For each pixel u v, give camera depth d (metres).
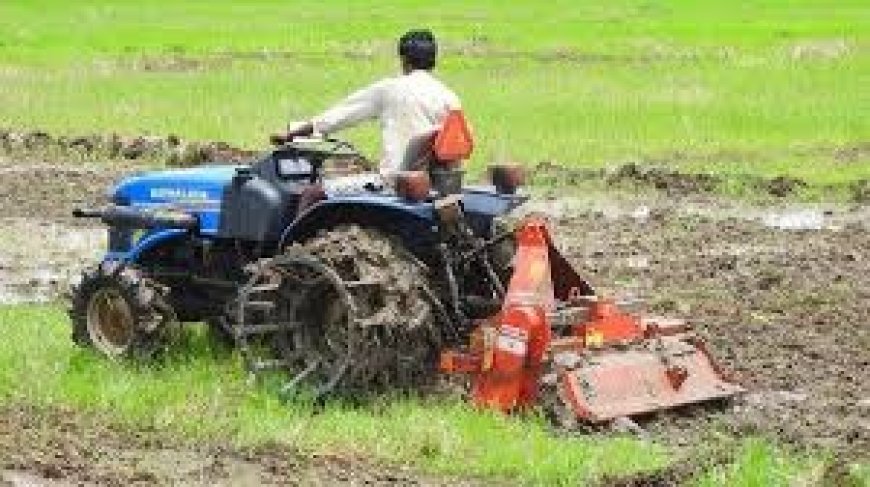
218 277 21.38
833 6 111.31
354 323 18.97
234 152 43.72
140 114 52.47
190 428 18.31
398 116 20.53
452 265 19.91
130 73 67.94
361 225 20.11
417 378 19.61
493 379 19.19
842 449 18.06
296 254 19.50
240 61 74.62
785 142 46.75
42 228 34.09
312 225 20.19
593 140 46.72
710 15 103.06
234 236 20.78
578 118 50.66
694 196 38.62
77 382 19.80
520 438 17.98
